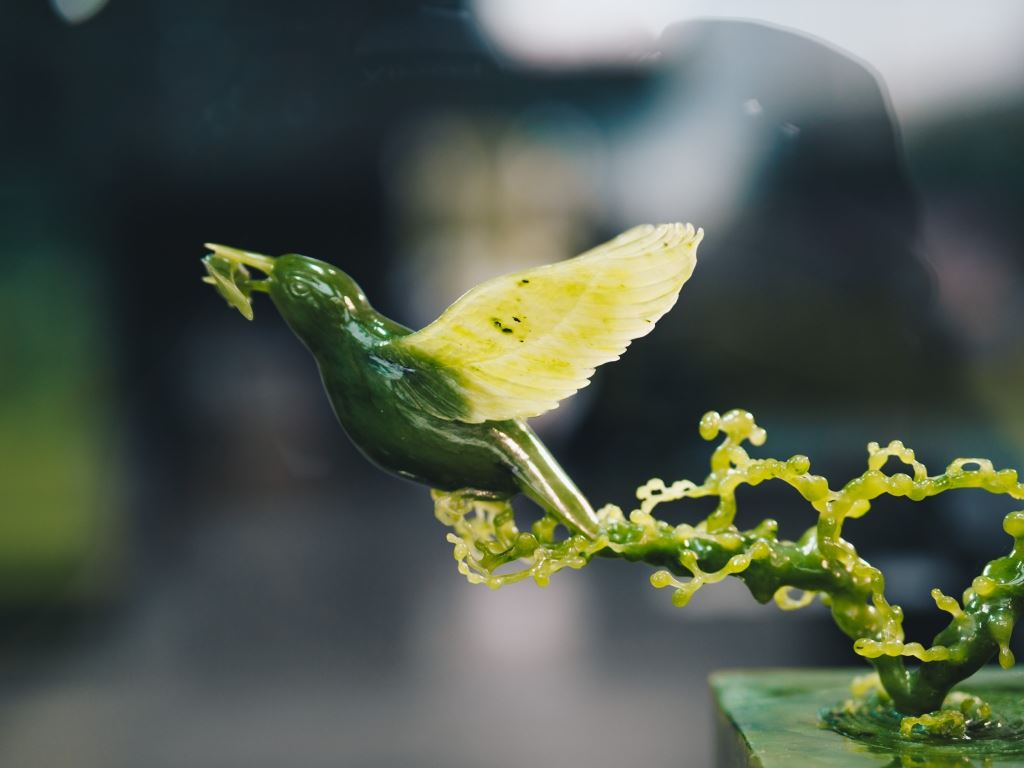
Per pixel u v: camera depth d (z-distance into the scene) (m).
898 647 0.45
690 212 1.23
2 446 1.53
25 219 1.53
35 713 1.19
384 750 1.06
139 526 1.58
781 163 1.12
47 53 1.43
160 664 1.29
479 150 1.39
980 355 1.19
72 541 1.54
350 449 1.65
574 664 1.25
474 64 1.32
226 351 1.61
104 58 1.42
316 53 1.35
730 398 1.30
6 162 1.49
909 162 1.16
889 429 1.24
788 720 0.48
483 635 1.34
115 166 1.50
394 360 0.44
